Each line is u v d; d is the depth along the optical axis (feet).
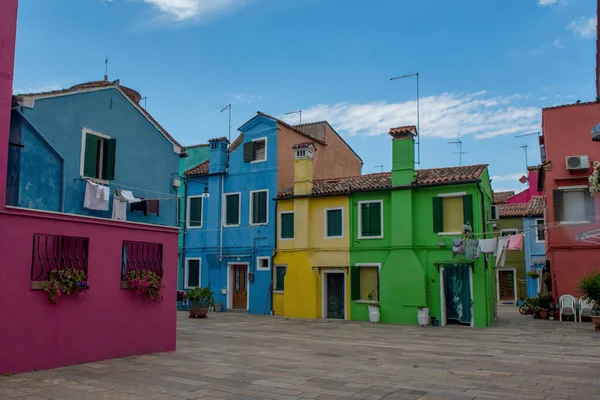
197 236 93.04
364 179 83.76
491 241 63.52
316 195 81.41
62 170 45.68
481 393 27.76
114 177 50.44
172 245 43.62
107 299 37.37
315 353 43.24
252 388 28.58
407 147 75.15
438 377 32.42
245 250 88.02
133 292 39.68
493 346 48.42
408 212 73.46
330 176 102.53
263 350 44.57
